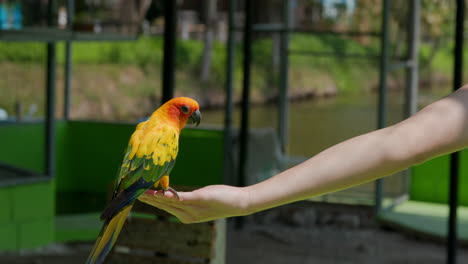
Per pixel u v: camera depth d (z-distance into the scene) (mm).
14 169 8055
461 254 8086
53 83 9250
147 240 4070
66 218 9367
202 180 10352
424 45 22625
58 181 11625
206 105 26922
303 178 1236
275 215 9586
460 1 5996
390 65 9289
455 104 1169
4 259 7176
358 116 13180
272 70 23828
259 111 23438
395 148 1166
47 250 7633
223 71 28016
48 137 9219
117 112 25312
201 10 29562
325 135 12086
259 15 18281
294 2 10586
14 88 23875
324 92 20969
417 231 8711
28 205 7594
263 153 10148
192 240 3951
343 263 7676
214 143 10266
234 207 1282
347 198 9453
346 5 10430
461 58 6020
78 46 26016
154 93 26344
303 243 8453
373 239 8727
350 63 21234
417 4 9992
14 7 9078
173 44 6289
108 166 11617
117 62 26625
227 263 7570
